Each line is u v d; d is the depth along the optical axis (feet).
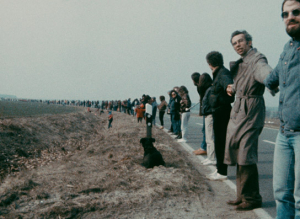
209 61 13.84
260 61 10.15
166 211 11.12
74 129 58.39
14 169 23.89
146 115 18.26
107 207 11.35
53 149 36.19
